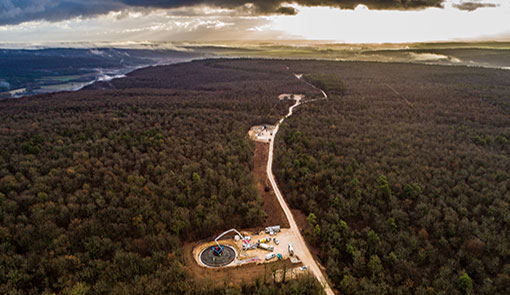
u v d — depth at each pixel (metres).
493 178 132.75
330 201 126.25
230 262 102.38
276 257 104.19
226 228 117.56
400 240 105.06
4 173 130.88
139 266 95.12
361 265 98.19
